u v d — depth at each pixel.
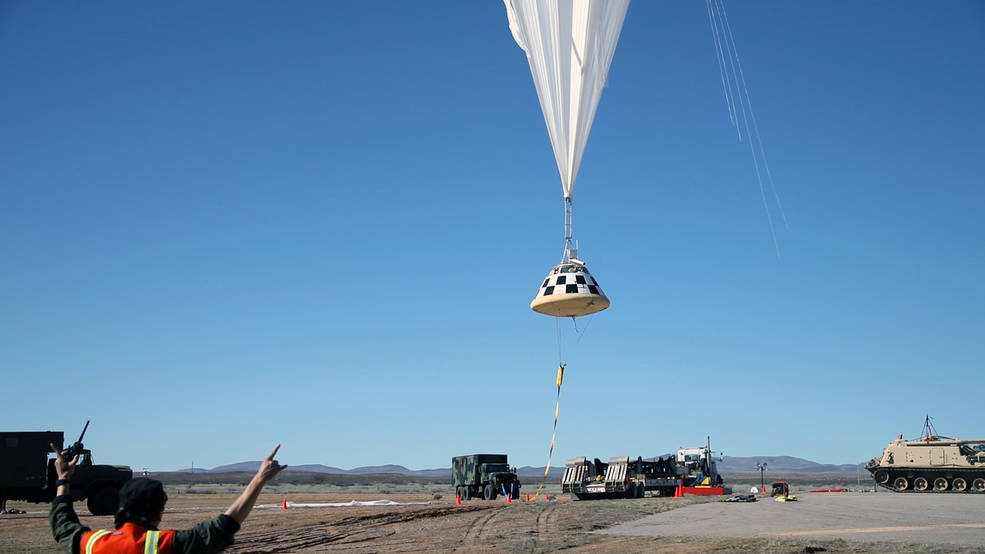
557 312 32.97
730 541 22.70
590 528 28.66
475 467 57.91
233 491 119.38
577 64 28.72
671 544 22.59
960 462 63.38
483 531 28.50
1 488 37.75
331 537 28.08
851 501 44.94
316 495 99.06
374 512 41.09
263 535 29.38
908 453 66.00
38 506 59.66
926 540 22.22
